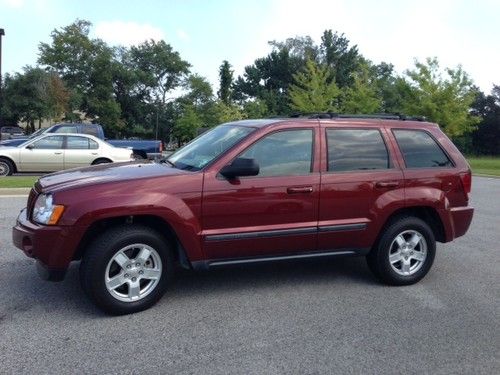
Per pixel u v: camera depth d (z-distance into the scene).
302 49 68.06
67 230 4.38
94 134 21.36
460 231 5.94
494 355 3.97
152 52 67.00
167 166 5.32
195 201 4.74
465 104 31.25
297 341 4.15
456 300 5.21
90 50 60.44
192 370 3.64
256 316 4.66
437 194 5.68
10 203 10.55
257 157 5.03
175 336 4.20
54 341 4.06
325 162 5.28
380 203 5.43
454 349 4.06
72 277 5.62
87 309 4.73
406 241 5.66
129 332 4.26
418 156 5.74
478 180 20.08
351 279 5.83
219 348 4.00
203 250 4.83
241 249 4.96
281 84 66.44
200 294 5.22
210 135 5.76
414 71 31.64
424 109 31.20
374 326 4.48
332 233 5.27
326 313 4.77
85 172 5.09
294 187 5.07
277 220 5.06
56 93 55.12
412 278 5.65
